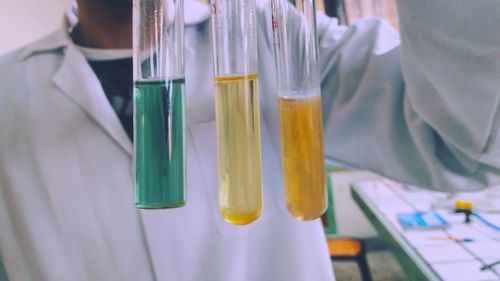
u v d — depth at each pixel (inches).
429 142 11.6
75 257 13.7
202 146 13.7
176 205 8.9
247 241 14.3
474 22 9.4
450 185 12.1
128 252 13.6
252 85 8.8
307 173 8.9
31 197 13.9
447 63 9.8
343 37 13.2
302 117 8.9
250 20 8.9
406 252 25.6
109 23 13.8
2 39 18.3
